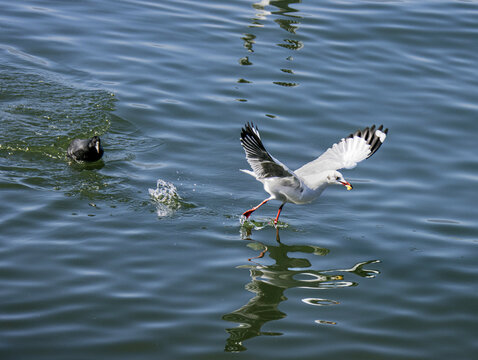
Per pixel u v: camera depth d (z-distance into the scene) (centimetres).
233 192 1128
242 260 948
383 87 1463
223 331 796
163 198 1093
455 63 1563
